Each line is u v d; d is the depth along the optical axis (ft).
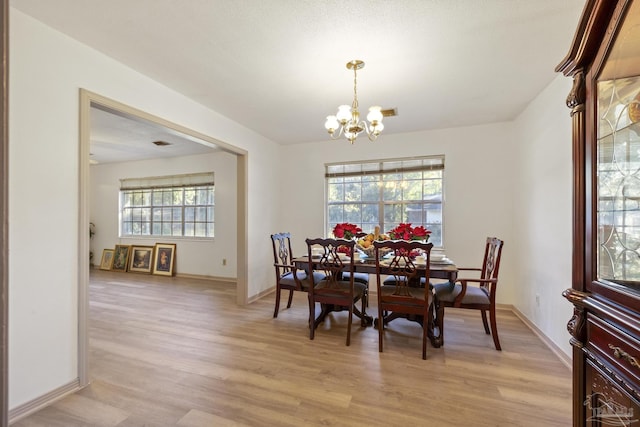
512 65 7.51
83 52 6.54
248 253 12.91
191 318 10.85
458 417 5.46
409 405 5.81
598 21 3.32
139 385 6.53
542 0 5.23
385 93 9.23
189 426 5.26
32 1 5.23
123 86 7.44
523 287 10.69
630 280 3.14
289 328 9.88
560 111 7.93
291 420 5.40
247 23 5.88
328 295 8.88
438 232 13.25
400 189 13.93
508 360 7.60
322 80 8.36
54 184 6.01
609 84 3.36
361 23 5.86
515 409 5.67
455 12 5.54
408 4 5.33
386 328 9.87
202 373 7.02
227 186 17.31
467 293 8.51
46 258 5.89
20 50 5.53
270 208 14.89
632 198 3.20
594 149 3.51
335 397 6.07
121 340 8.90
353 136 8.12
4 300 1.55
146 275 18.66
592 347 3.56
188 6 5.38
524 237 10.63
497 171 12.14
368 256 9.86
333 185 15.14
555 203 8.18
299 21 5.81
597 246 3.47
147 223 19.57
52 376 5.97
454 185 12.77
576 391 3.78
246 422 5.35
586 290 3.64
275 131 13.41
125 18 5.71
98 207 20.70
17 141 5.50
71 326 6.28
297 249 15.49
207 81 8.41
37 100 5.76
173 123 8.97
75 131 6.36
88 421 5.40
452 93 9.25
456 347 8.36
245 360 7.65
